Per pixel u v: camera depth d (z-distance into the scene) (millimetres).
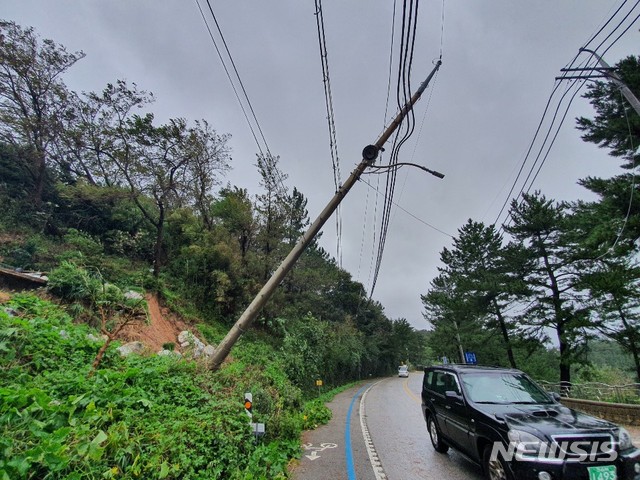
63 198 22062
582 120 16281
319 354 20984
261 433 6395
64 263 10688
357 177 9547
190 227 21703
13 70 20547
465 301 30672
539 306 22703
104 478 3539
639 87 13609
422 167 9148
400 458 7086
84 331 7844
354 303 48750
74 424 3979
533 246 23656
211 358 8852
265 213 23312
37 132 21422
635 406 9555
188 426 5051
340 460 7043
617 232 14023
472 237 32875
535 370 34781
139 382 5980
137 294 13391
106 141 20031
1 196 19656
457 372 6727
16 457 3098
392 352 56844
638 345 19438
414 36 5852
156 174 19391
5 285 9430
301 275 27859
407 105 7289
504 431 4656
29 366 5516
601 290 17469
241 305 20828
